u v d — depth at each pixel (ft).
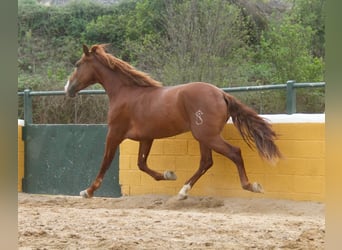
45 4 96.32
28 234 21.44
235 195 35.53
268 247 19.02
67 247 18.78
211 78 70.54
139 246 19.16
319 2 81.41
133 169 39.32
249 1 82.07
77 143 42.14
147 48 74.95
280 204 32.96
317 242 19.89
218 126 33.30
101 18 87.92
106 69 36.88
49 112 65.21
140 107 35.42
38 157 43.57
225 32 72.69
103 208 34.71
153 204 35.91
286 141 33.99
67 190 42.39
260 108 53.47
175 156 37.63
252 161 35.12
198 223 25.62
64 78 79.30
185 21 72.59
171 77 70.59
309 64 72.64
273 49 74.95
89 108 63.77
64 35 89.40
